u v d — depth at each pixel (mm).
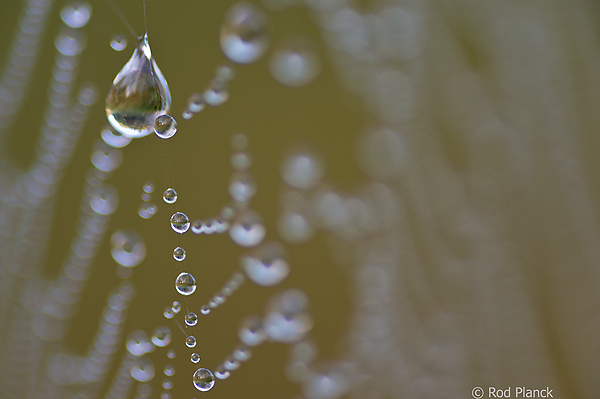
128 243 85
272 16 92
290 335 88
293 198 90
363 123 100
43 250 86
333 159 97
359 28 103
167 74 87
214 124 88
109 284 85
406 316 100
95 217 86
